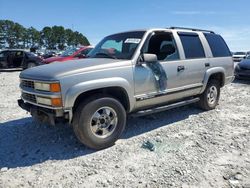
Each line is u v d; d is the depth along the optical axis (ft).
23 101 14.88
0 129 16.99
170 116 19.69
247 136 15.56
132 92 14.61
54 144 14.48
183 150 13.55
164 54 16.92
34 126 17.47
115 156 12.92
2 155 13.20
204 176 10.96
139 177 10.96
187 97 19.17
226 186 10.23
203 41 20.04
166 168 11.66
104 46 17.47
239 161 12.32
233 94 29.12
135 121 18.42
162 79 16.16
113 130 14.07
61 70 12.78
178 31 18.34
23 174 11.34
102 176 11.10
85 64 13.71
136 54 14.99
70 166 11.98
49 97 12.35
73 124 13.14
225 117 19.60
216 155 12.95
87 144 13.34
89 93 13.57
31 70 14.35
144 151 13.47
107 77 13.52
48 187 10.34
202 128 17.06
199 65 18.90
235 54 105.19
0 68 57.67
